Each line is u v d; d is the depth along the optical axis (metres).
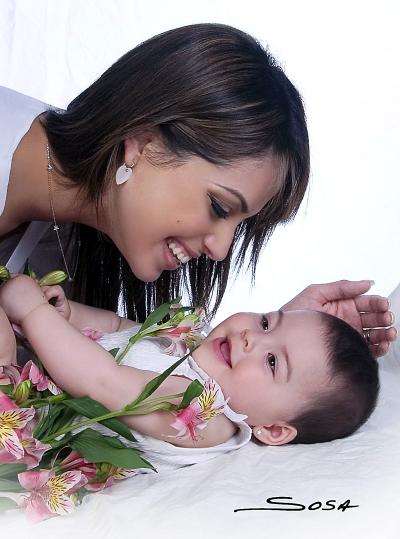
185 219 1.62
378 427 1.71
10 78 2.81
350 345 1.74
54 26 2.82
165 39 1.64
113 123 1.62
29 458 1.31
